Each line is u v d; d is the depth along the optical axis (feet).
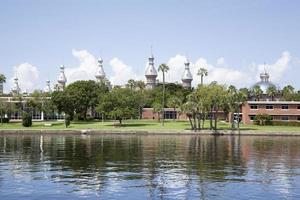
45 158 209.87
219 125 513.86
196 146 280.31
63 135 401.90
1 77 582.35
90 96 598.34
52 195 122.52
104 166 180.24
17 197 120.06
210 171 167.22
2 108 538.06
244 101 496.64
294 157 217.97
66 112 585.63
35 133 420.36
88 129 435.53
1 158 210.38
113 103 510.17
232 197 120.88
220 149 259.80
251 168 177.06
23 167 177.47
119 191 128.47
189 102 432.25
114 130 419.13
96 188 132.46
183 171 166.91
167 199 118.52
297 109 551.59
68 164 186.91
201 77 568.41
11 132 419.33
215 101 424.87
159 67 586.86
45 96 634.84
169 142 314.35
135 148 263.08
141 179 148.05
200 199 118.52
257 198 119.85
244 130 426.10
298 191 129.18
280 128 470.80
